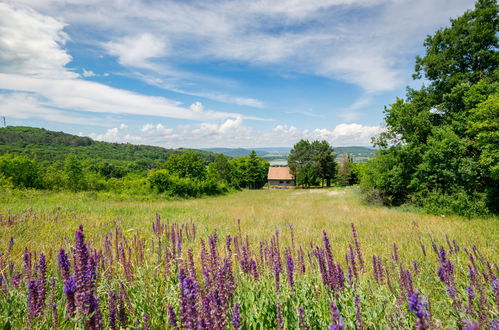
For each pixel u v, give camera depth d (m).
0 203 15.68
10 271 3.70
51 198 19.38
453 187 15.18
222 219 13.79
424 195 17.19
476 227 10.30
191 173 50.34
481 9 18.59
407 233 9.34
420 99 20.64
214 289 2.36
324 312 3.07
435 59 19.78
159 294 3.60
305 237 8.92
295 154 79.44
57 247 6.07
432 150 15.93
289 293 3.09
